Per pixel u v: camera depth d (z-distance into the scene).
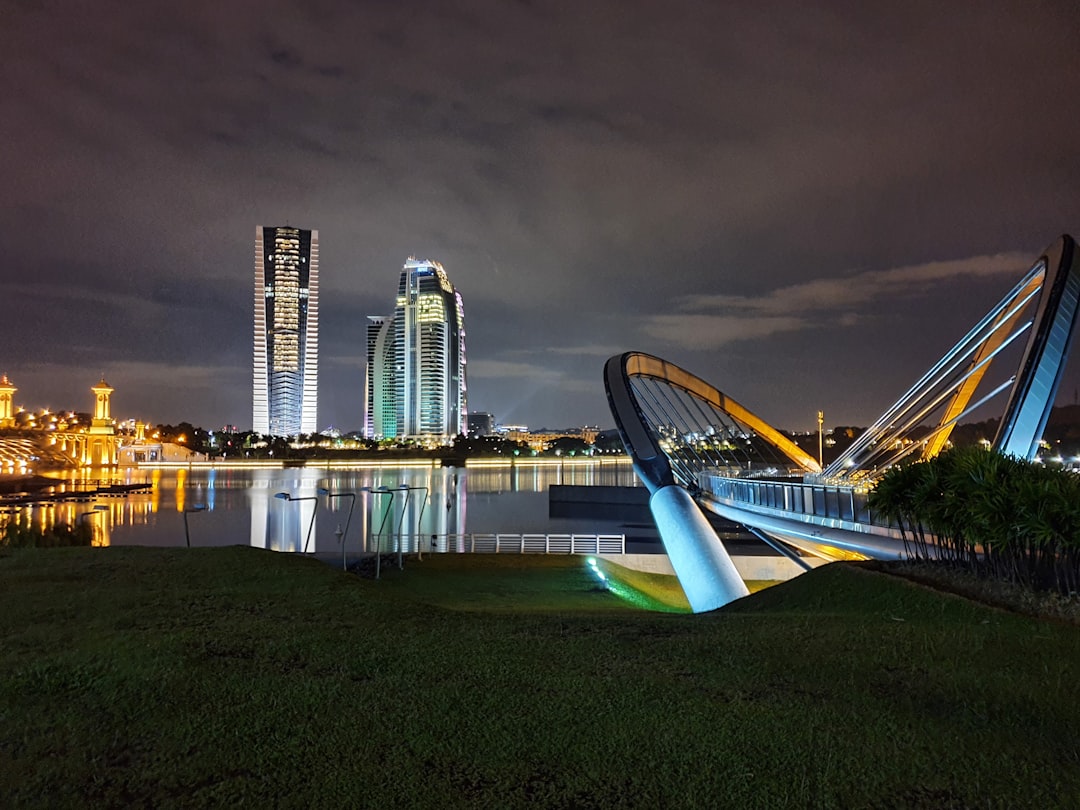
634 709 8.43
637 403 44.44
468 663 10.34
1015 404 23.84
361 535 77.31
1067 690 9.09
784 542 37.62
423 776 6.75
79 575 17.62
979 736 7.75
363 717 8.14
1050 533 12.73
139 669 9.64
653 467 39.97
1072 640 10.93
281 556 21.11
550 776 6.79
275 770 6.86
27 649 10.77
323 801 6.29
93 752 7.20
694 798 6.41
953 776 6.86
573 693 8.99
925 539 18.08
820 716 8.23
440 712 8.32
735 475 71.12
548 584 36.44
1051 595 12.90
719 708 8.45
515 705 8.55
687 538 29.16
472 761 7.07
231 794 6.40
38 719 7.98
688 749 7.36
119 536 77.44
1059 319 24.31
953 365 38.72
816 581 16.31
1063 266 25.47
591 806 6.27
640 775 6.82
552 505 103.19
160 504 124.06
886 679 9.57
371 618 13.55
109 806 6.24
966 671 9.78
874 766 7.03
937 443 48.12
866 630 11.95
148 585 16.44
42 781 6.62
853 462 53.72
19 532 38.69
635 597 34.41
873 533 20.70
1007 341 31.58
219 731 7.71
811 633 11.93
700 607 25.38
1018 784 6.71
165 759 7.07
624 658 10.63
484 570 39.97
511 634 12.30
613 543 47.34
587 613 16.08
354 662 10.35
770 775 6.83
